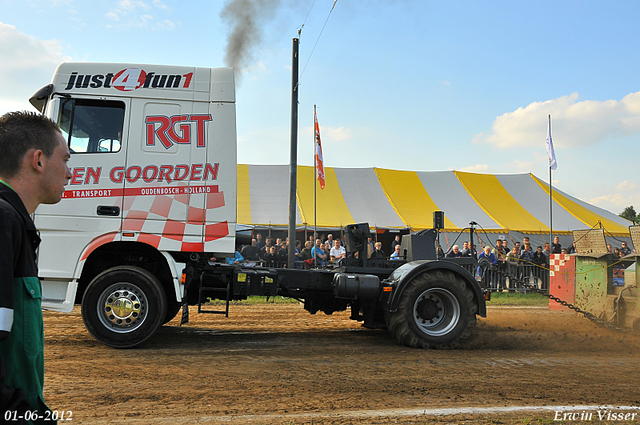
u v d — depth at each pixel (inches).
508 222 824.9
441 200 888.3
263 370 189.8
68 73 227.9
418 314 245.0
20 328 55.2
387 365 202.5
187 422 130.3
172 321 312.8
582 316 346.9
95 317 219.6
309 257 547.2
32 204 59.4
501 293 518.3
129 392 157.3
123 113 229.3
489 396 160.1
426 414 139.6
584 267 345.1
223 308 380.8
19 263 55.4
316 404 148.3
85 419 131.5
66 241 219.8
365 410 142.9
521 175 1039.0
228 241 230.4
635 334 280.5
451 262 255.9
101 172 224.2
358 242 276.1
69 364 192.7
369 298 244.4
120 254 241.3
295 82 490.9
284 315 351.6
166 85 234.1
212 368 191.3
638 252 296.2
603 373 195.5
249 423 129.8
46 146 59.4
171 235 227.3
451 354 227.8
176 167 230.4
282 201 796.6
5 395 49.2
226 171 233.6
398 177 950.4
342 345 246.2
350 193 863.7
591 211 946.7
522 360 217.3
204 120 235.0
